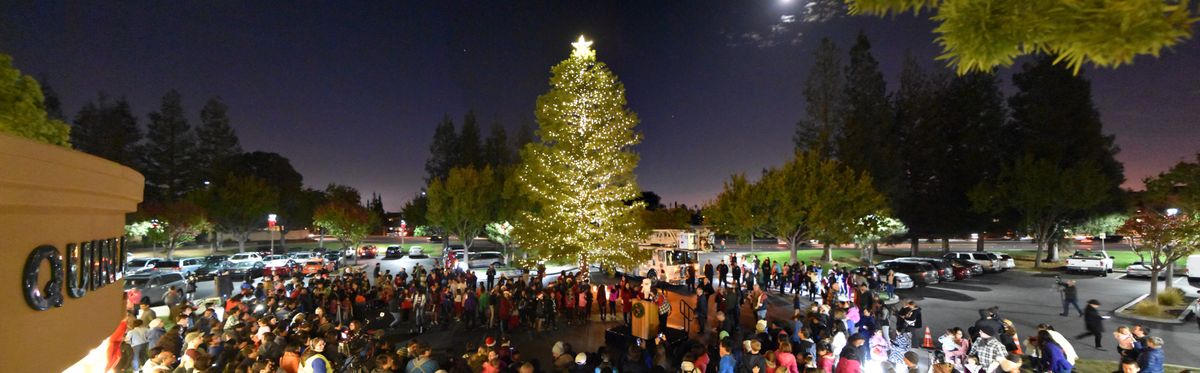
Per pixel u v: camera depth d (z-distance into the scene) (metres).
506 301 19.38
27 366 3.59
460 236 49.34
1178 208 23.27
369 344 11.93
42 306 3.75
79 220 4.46
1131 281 31.84
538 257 29.22
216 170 70.25
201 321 13.86
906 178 53.88
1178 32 1.95
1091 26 2.02
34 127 13.07
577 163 27.78
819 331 13.74
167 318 19.69
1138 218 24.34
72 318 4.30
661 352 10.55
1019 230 47.59
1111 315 21.62
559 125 28.11
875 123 51.78
